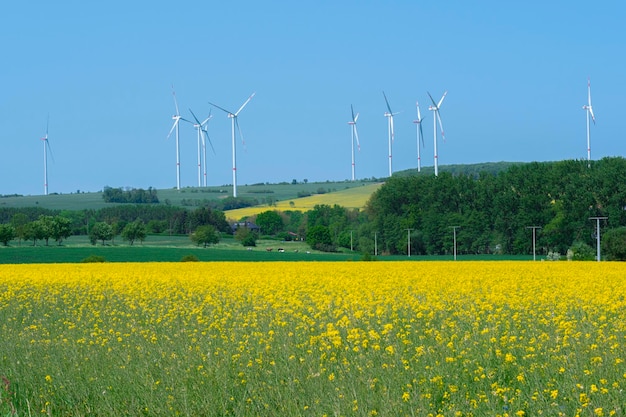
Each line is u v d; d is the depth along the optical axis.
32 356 14.46
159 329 18.59
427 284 31.06
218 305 23.69
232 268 50.88
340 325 16.91
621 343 13.78
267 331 16.42
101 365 13.59
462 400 10.62
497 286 28.58
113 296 29.30
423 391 11.30
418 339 15.52
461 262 59.94
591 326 15.95
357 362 12.91
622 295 26.03
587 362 12.42
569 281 33.25
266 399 11.06
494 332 15.31
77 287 33.69
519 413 9.85
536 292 26.77
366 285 31.09
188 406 11.08
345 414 10.12
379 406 10.27
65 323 20.19
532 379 11.70
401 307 21.22
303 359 12.95
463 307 21.34
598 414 9.54
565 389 10.88
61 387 12.35
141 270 49.16
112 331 17.67
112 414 11.03
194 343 15.37
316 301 23.66
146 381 12.12
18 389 12.66
